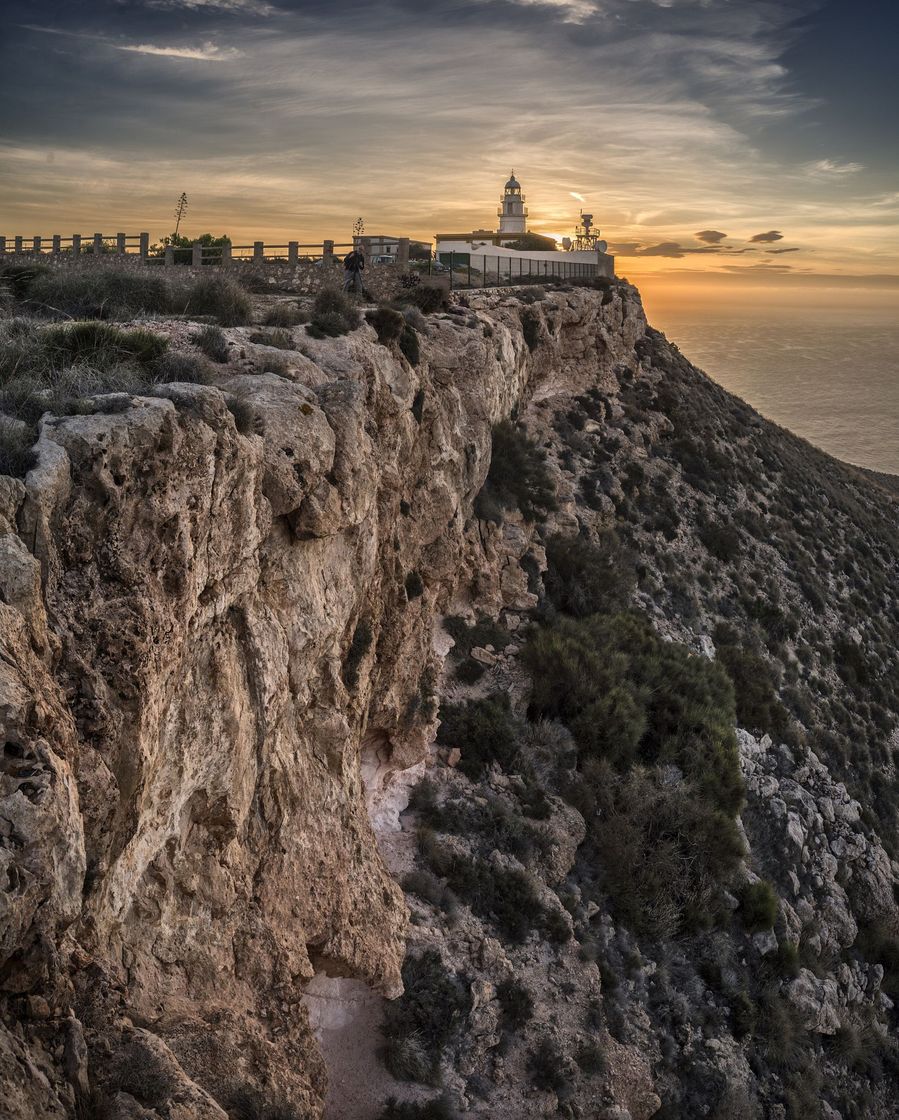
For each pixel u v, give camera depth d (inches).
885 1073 1147.9
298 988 548.4
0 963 257.0
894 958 1309.1
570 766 1188.5
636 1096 855.1
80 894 294.2
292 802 580.7
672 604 1755.7
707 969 1055.0
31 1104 247.3
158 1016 405.1
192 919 458.9
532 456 1717.5
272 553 577.6
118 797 370.6
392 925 681.0
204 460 448.5
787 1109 979.3
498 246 2861.7
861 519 2618.1
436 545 1051.9
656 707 1336.1
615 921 1042.1
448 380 1202.6
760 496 2310.5
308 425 593.9
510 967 860.6
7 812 270.7
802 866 1307.8
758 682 1631.4
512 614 1390.3
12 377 504.1
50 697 319.0
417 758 989.2
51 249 1918.1
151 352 609.0
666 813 1161.4
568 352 2106.3
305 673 612.7
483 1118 738.8
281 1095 449.1
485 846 999.0
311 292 1439.5
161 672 405.1
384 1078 732.0
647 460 2098.9
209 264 1568.7
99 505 389.4
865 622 2130.9
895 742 1850.4
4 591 323.9
